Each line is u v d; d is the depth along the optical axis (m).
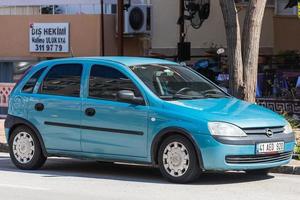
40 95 10.88
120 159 9.88
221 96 10.25
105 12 21.17
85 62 10.53
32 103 10.91
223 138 8.79
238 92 12.65
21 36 21.88
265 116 9.34
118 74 10.04
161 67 10.28
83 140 10.22
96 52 20.83
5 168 11.39
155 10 21.53
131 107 9.62
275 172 10.64
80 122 10.23
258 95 18.30
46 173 10.77
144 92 9.62
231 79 12.73
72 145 10.39
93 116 10.05
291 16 22.36
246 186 9.27
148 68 10.13
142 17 20.81
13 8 22.20
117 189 9.11
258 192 8.80
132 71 9.95
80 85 10.41
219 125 8.86
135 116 9.56
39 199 8.45
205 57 21.45
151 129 9.40
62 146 10.54
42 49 21.53
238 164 8.88
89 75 10.37
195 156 9.04
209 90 10.26
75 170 11.12
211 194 8.60
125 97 9.64
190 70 10.69
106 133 9.93
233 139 8.80
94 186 9.40
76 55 21.08
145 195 8.57
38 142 10.91
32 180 10.05
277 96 17.81
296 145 11.79
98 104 10.02
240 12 21.50
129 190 8.99
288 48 22.44
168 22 21.69
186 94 9.82
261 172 10.33
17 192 8.98
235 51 12.63
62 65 10.80
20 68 21.95
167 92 9.72
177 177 9.27
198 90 10.10
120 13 19.98
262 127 9.08
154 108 9.41
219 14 21.88
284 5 22.34
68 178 10.21
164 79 9.98
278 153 9.26
